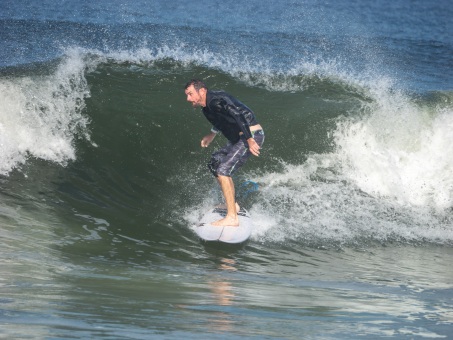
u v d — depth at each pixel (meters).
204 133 33.16
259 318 12.76
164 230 25.73
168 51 50.75
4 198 26.16
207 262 22.58
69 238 22.73
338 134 34.62
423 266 24.94
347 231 28.42
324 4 108.44
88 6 87.44
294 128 34.69
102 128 32.38
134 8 89.25
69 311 11.93
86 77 35.84
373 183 32.94
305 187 31.45
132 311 12.50
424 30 92.62
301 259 24.38
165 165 31.16
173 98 35.31
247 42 69.12
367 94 38.59
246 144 23.95
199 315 12.63
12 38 62.44
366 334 11.57
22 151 30.19
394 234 28.95
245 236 25.42
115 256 21.42
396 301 16.42
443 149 34.59
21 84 32.94
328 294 17.20
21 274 15.99
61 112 32.41
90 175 29.62
